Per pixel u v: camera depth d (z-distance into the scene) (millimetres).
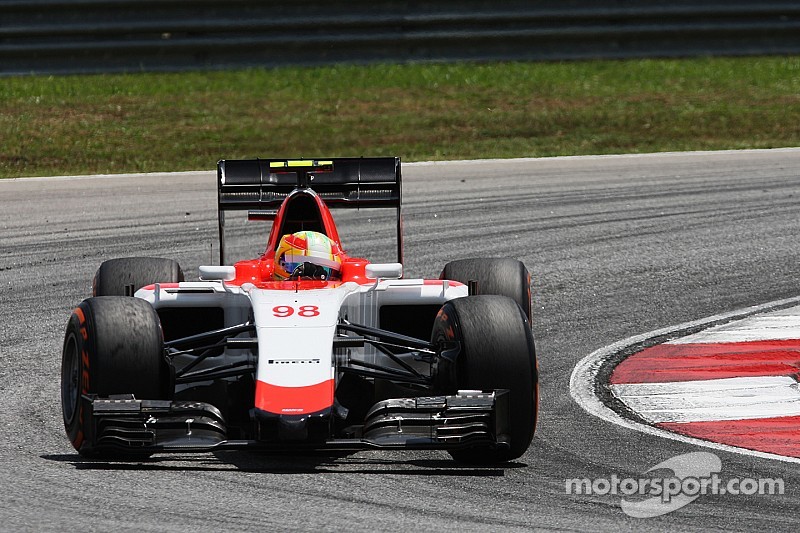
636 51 82500
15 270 39906
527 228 46406
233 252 42812
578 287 37156
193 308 24188
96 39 78250
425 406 19547
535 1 81375
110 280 25891
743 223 46969
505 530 16922
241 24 78938
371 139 67562
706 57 83125
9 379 27156
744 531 17109
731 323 32312
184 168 61156
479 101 75375
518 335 20172
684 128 70375
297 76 79250
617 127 70625
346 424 22453
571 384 26625
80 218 49188
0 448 21391
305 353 19891
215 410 19984
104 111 71688
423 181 57406
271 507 17766
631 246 43062
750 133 69438
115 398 19453
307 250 24016
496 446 19625
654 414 24031
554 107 74250
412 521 17219
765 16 83250
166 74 79000
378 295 23125
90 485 18875
